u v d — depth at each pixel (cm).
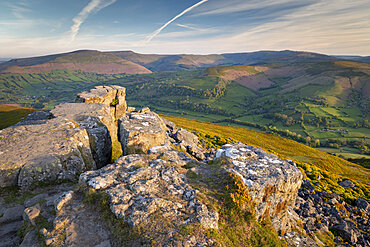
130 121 2375
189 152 2666
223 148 1762
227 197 1140
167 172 1320
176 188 1180
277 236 1194
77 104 2656
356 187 4778
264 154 1680
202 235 877
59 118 2044
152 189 1139
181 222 928
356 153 15475
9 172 1272
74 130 1814
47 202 1085
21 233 942
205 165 1559
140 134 2030
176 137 3234
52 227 916
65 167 1459
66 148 1530
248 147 1808
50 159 1388
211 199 1116
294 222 1691
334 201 3008
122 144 2152
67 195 1055
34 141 1584
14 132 1698
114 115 3494
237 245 955
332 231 2205
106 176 1201
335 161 9456
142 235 850
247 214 1113
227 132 10925
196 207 1026
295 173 1449
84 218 967
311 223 2102
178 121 11719
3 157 1357
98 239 879
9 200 1188
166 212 974
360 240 2161
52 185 1359
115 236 889
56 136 1678
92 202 1047
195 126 10844
